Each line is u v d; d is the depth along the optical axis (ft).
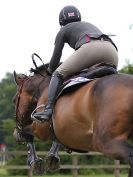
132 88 30.96
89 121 32.55
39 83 41.93
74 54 36.42
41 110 39.01
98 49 35.83
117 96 31.09
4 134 351.46
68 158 128.06
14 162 139.44
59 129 35.22
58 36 38.19
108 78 32.76
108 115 30.96
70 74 36.91
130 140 32.81
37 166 43.98
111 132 30.73
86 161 143.13
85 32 36.96
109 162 144.05
